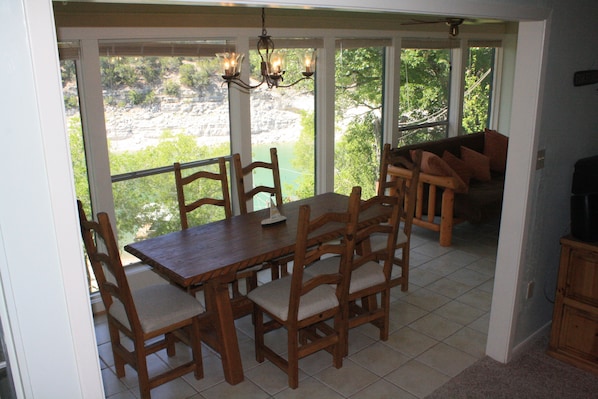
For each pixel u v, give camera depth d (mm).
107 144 3615
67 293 1285
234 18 4012
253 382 2912
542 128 2768
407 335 3369
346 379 2920
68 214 1246
